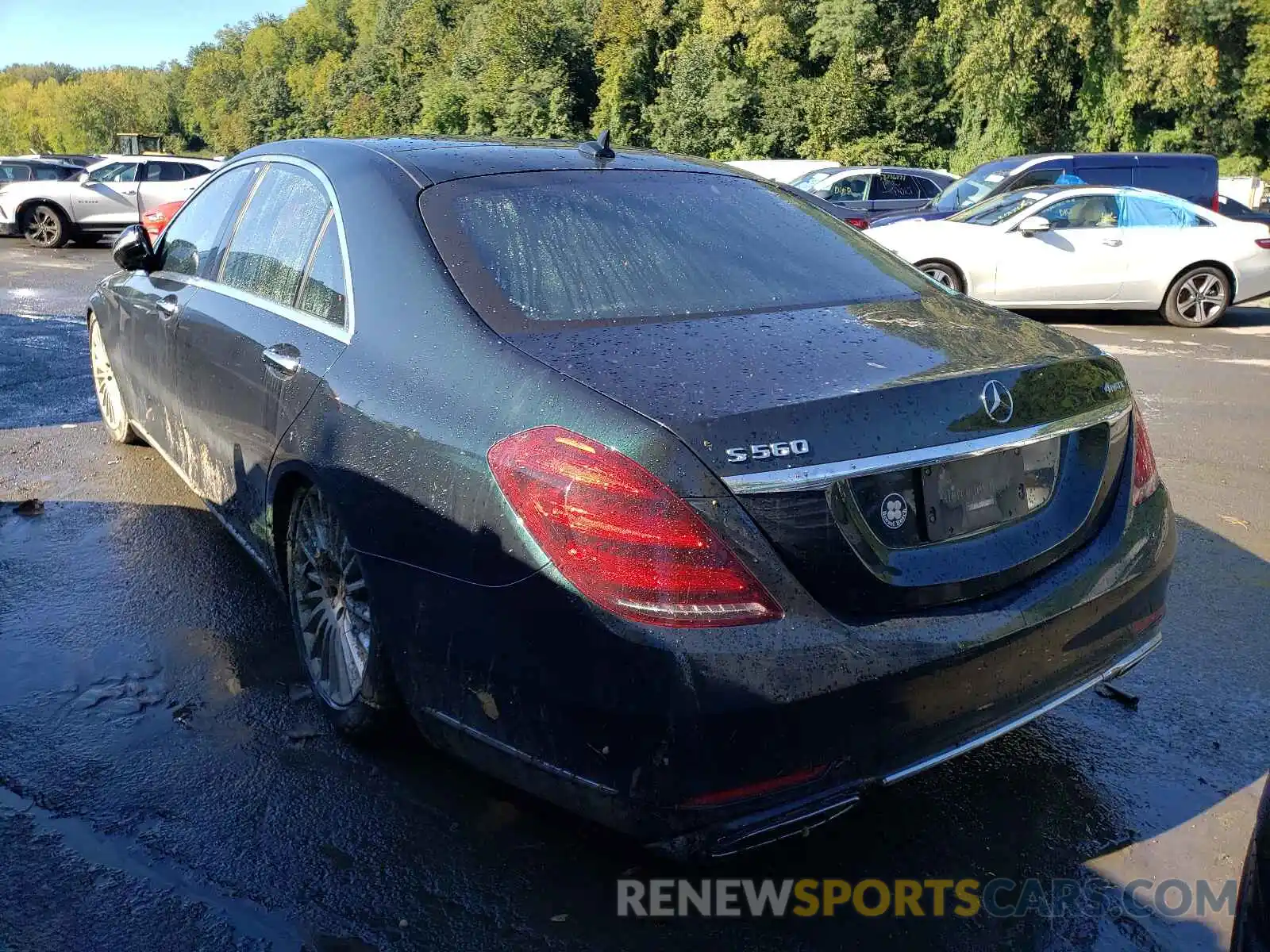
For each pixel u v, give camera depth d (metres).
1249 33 37.22
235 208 3.79
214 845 2.43
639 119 53.28
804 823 2.04
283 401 2.89
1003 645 2.18
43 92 162.00
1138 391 7.66
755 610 1.95
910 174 18.30
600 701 1.96
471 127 64.25
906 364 2.29
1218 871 2.43
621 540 1.94
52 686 3.11
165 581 3.87
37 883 2.29
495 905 2.27
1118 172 13.88
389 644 2.43
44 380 7.16
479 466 2.16
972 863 2.46
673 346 2.31
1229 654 3.50
